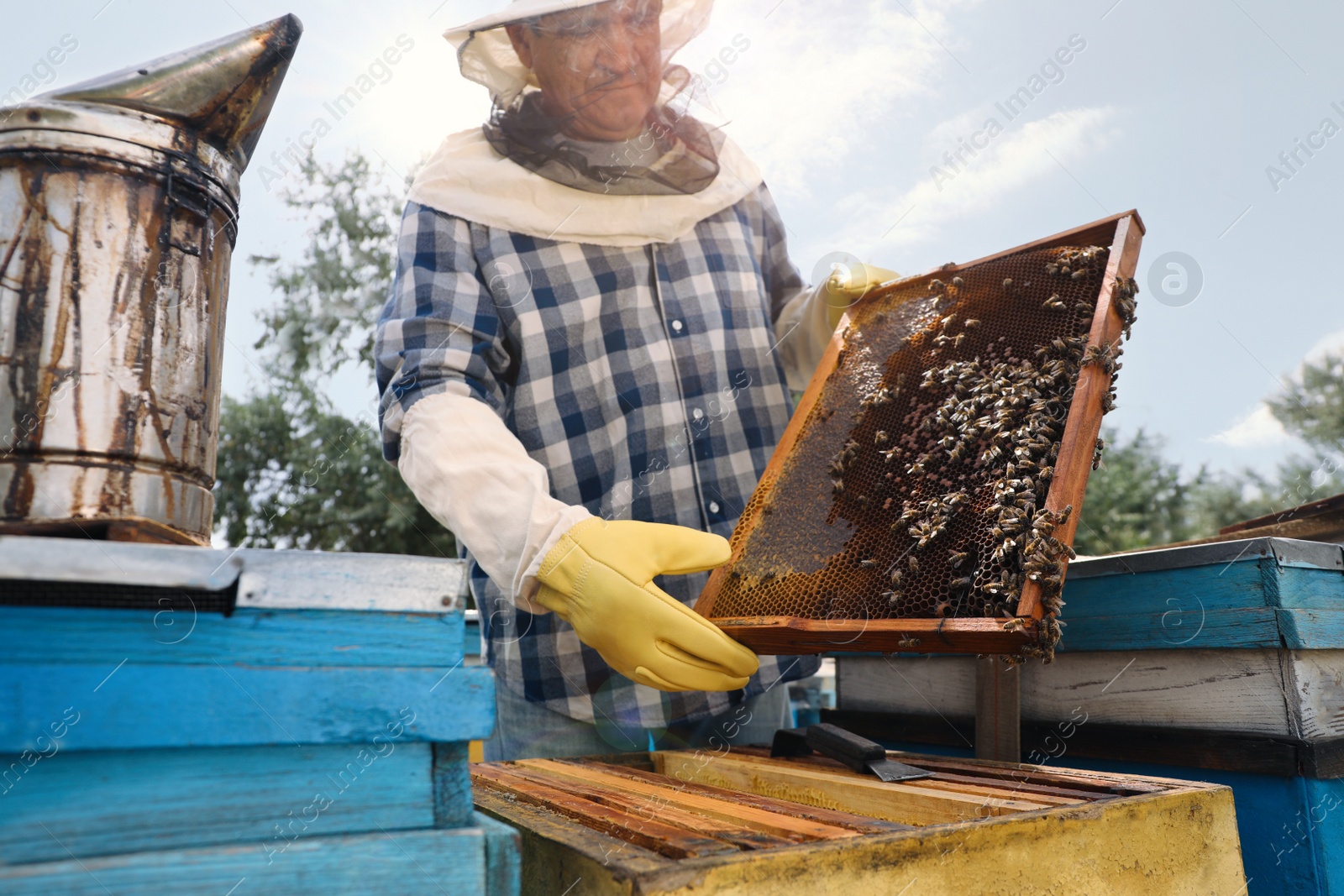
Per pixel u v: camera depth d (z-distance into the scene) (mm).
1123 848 1041
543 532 1452
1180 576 1604
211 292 1051
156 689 717
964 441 1483
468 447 1572
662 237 2049
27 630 683
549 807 1226
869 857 872
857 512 1622
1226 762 1493
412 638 852
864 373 1866
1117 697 1721
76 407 899
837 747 1449
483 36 1805
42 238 911
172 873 695
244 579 765
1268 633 1450
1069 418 1355
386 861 781
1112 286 1464
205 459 1035
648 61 1863
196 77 1008
